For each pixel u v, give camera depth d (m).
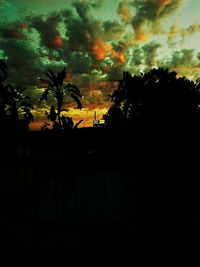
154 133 18.48
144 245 5.59
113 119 26.00
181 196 6.16
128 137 19.23
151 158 5.98
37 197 5.52
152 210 6.23
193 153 6.20
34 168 5.45
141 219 6.17
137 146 18.66
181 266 5.11
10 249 5.44
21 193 5.51
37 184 5.50
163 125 19.88
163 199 6.19
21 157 5.45
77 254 5.49
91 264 5.27
